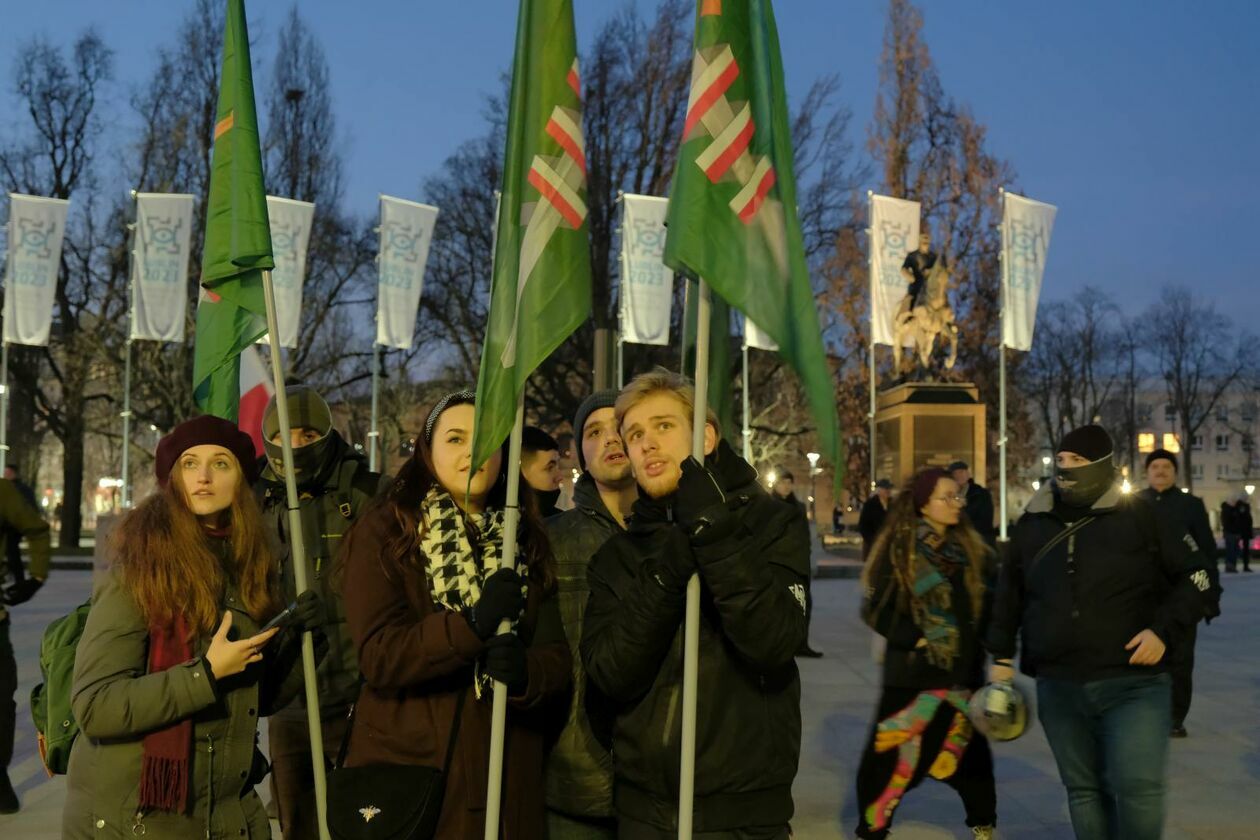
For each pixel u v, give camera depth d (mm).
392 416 40969
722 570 2990
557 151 3514
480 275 36562
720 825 3164
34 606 19250
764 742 3201
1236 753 8195
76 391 36344
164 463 3422
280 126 35938
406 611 3398
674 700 3227
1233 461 95125
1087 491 5035
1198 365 72312
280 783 4824
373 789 3262
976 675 5648
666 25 35094
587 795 3717
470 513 3609
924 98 40031
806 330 3162
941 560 5602
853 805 6859
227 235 4152
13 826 6355
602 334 14375
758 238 3234
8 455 42781
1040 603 5141
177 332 26828
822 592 22203
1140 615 4977
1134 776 4836
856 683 11367
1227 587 24781
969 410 26125
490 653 3184
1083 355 70188
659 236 26281
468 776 3328
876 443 28953
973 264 40125
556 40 3547
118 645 3246
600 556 3461
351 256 37938
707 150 3246
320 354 37938
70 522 37219
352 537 3492
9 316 27859
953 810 6844
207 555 3344
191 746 3232
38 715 3598
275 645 3576
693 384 3510
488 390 3396
